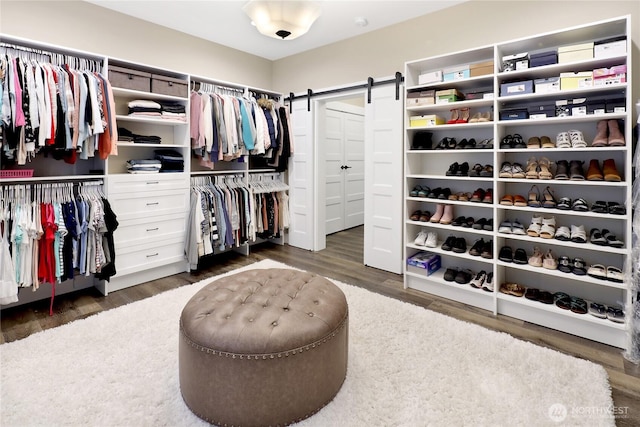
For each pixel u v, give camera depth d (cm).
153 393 160
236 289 179
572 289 254
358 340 207
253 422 138
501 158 267
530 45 249
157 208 317
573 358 190
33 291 269
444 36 314
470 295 273
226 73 416
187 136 339
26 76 231
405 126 299
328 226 532
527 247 275
